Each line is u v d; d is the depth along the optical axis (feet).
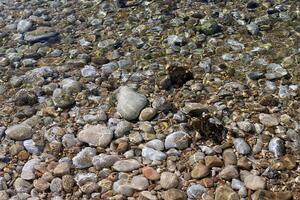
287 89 6.77
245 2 8.72
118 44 8.05
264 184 5.44
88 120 6.54
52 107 6.82
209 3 8.82
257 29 8.02
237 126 6.21
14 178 5.88
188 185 5.53
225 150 5.86
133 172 5.74
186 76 7.09
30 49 8.18
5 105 6.99
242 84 6.95
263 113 6.40
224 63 7.39
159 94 6.86
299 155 5.79
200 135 6.08
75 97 6.97
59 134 6.37
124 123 6.34
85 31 8.52
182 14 8.60
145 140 6.14
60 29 8.65
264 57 7.43
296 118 6.29
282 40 7.76
